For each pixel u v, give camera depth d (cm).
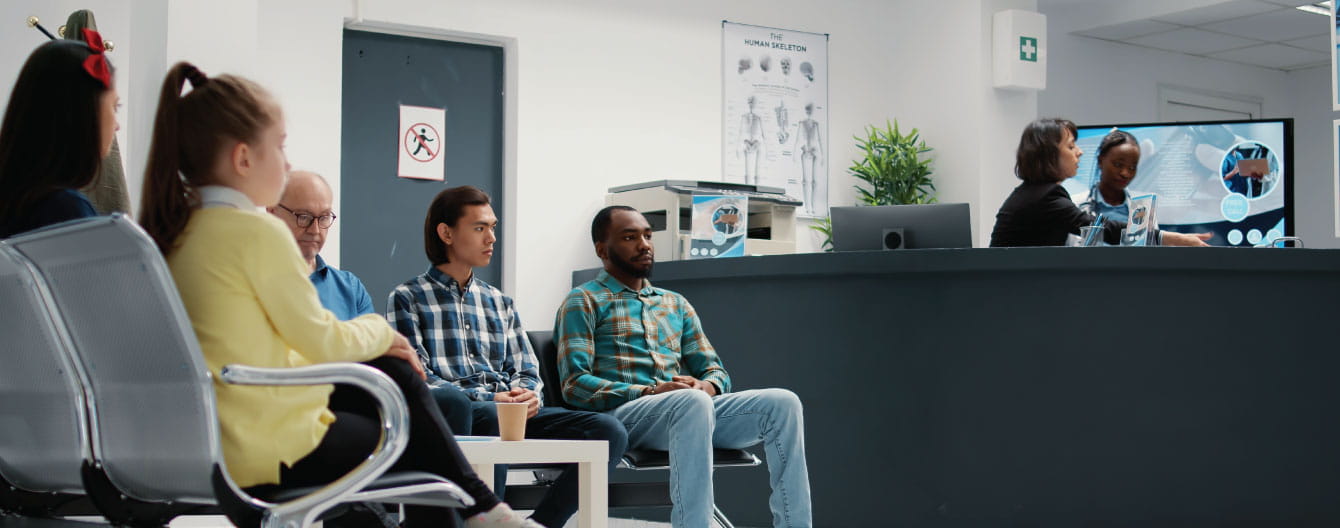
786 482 310
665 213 548
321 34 526
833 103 669
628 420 309
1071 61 804
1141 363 405
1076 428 406
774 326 439
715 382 335
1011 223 452
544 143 577
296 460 171
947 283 415
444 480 179
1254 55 867
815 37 664
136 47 358
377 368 185
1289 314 406
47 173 176
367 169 549
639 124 604
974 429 411
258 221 171
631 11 605
